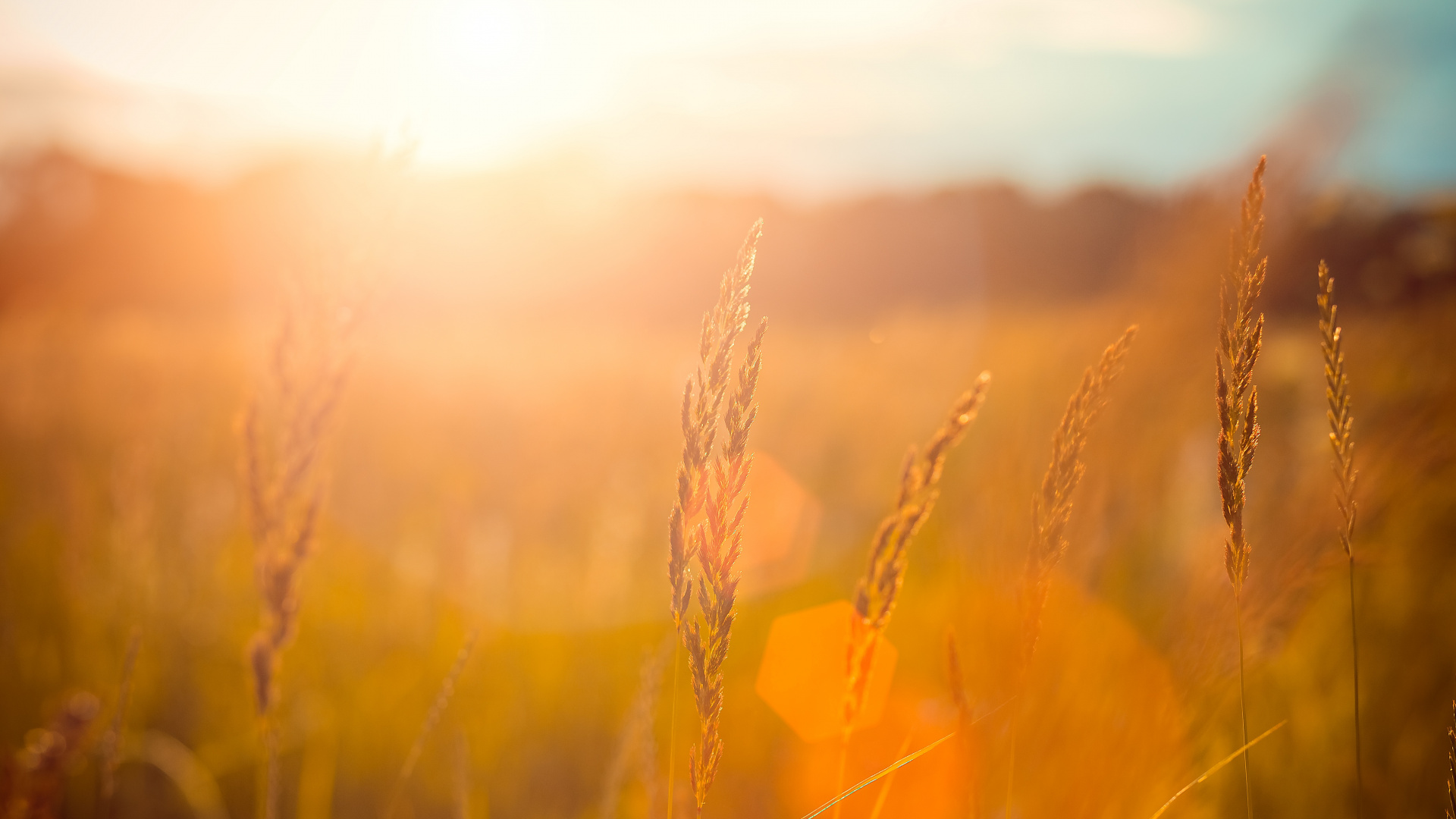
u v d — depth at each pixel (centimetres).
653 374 1101
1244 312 95
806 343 1501
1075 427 104
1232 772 223
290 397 162
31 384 600
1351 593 102
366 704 337
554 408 786
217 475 575
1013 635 140
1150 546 303
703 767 96
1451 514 303
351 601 417
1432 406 241
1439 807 230
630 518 504
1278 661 266
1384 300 552
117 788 283
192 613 391
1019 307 967
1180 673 162
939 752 153
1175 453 291
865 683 109
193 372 937
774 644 350
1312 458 266
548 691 345
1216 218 206
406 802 302
